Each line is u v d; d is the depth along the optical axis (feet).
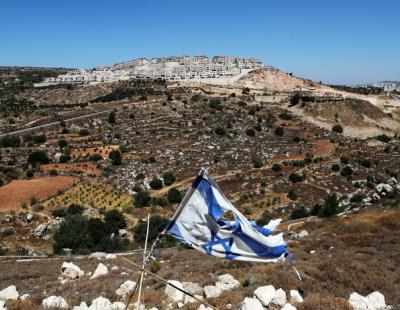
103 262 100.68
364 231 110.32
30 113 449.06
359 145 374.02
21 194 227.81
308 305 49.42
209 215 36.22
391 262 73.51
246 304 47.67
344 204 212.64
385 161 320.50
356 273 63.82
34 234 182.50
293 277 62.44
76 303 57.21
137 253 121.08
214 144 332.19
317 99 533.96
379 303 52.13
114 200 229.04
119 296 59.16
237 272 68.95
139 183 253.03
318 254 83.87
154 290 61.16
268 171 281.13
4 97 599.98
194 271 73.61
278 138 371.76
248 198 243.60
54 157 288.30
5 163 274.36
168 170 277.03
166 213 213.87
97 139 336.90
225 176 268.00
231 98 513.86
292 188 256.52
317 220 154.81
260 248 36.96
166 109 433.48
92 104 502.79
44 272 94.68
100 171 269.64
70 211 201.36
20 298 61.31
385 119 513.45
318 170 287.69
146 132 359.25
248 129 377.30
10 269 106.83
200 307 50.57
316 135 395.14
